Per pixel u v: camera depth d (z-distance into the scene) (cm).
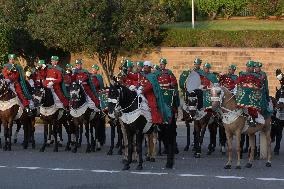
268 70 5494
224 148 3016
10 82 3020
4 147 3080
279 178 2275
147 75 2423
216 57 5575
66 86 3084
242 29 5997
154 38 5747
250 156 2544
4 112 3019
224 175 2334
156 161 2712
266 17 6719
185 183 2173
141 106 2394
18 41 5631
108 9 5516
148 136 2680
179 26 6288
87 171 2430
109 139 3700
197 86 2902
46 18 5462
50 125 3231
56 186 2133
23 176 2325
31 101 3066
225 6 6844
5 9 5659
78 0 5375
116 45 5647
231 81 3006
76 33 5412
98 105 3028
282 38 5691
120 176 2316
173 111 2508
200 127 2891
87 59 5772
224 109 2442
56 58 3045
